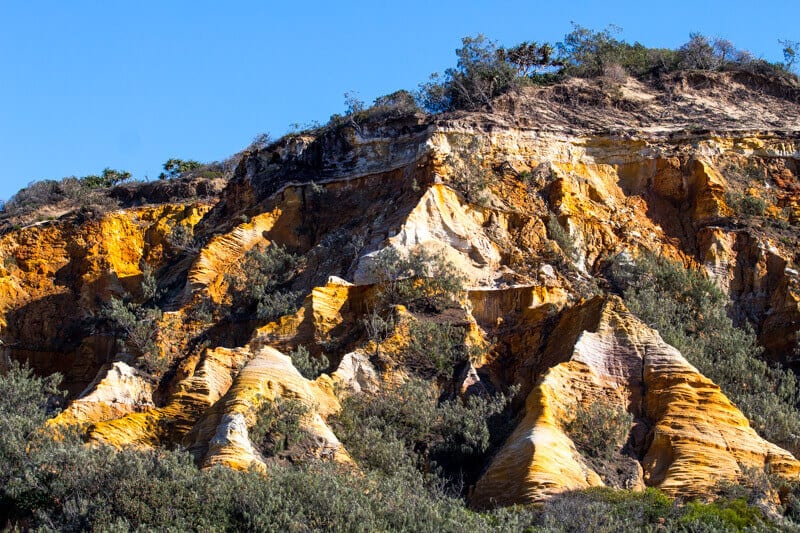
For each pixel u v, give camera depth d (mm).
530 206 59125
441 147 60969
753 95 71688
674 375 42125
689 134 63844
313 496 32750
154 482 32656
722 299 55375
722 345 50719
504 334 49938
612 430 40031
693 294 54969
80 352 61594
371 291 51094
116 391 48781
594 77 72625
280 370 40625
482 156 60812
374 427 41875
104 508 31875
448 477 40781
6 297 70562
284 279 57781
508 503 36250
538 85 69250
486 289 52438
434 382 46250
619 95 68562
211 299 57188
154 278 63750
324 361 47188
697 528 32594
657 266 56625
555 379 41750
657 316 50594
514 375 47625
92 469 33469
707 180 61438
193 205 76062
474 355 47812
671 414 40625
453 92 69562
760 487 36812
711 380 45969
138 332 55062
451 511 33281
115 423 40688
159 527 31250
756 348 52125
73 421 45906
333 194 63375
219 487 32812
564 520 32906
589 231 58625
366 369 45812
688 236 60375
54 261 73438
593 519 32844
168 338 55000
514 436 39656
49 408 53375
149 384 50969
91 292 70312
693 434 39531
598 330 44250
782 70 74875
